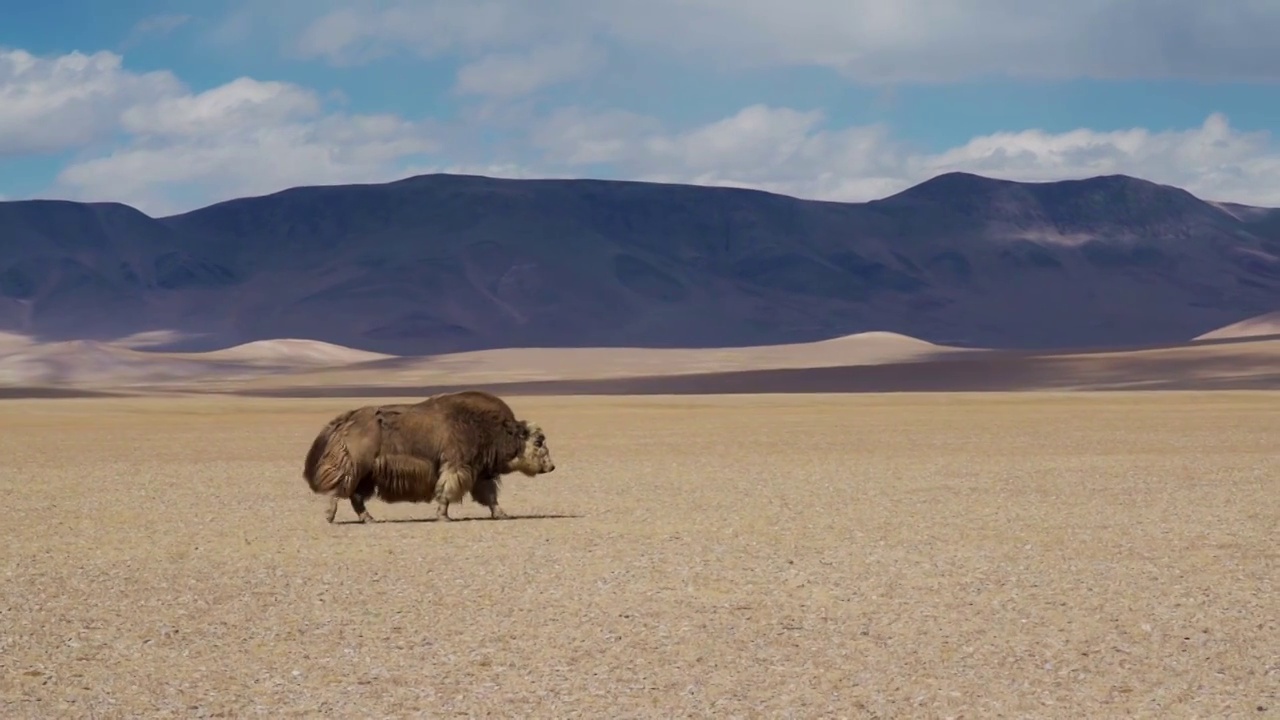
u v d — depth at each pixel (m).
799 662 13.72
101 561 20.98
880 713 11.88
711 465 41.81
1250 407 82.94
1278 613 16.05
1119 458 43.38
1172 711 11.86
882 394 101.19
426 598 17.33
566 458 45.69
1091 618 15.81
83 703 12.28
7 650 14.42
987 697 12.34
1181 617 15.84
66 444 55.16
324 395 184.38
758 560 20.48
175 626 15.66
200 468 42.38
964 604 16.73
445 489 25.55
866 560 20.45
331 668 13.59
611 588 17.97
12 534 24.77
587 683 12.95
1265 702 12.12
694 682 12.96
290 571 19.72
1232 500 29.66
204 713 11.97
